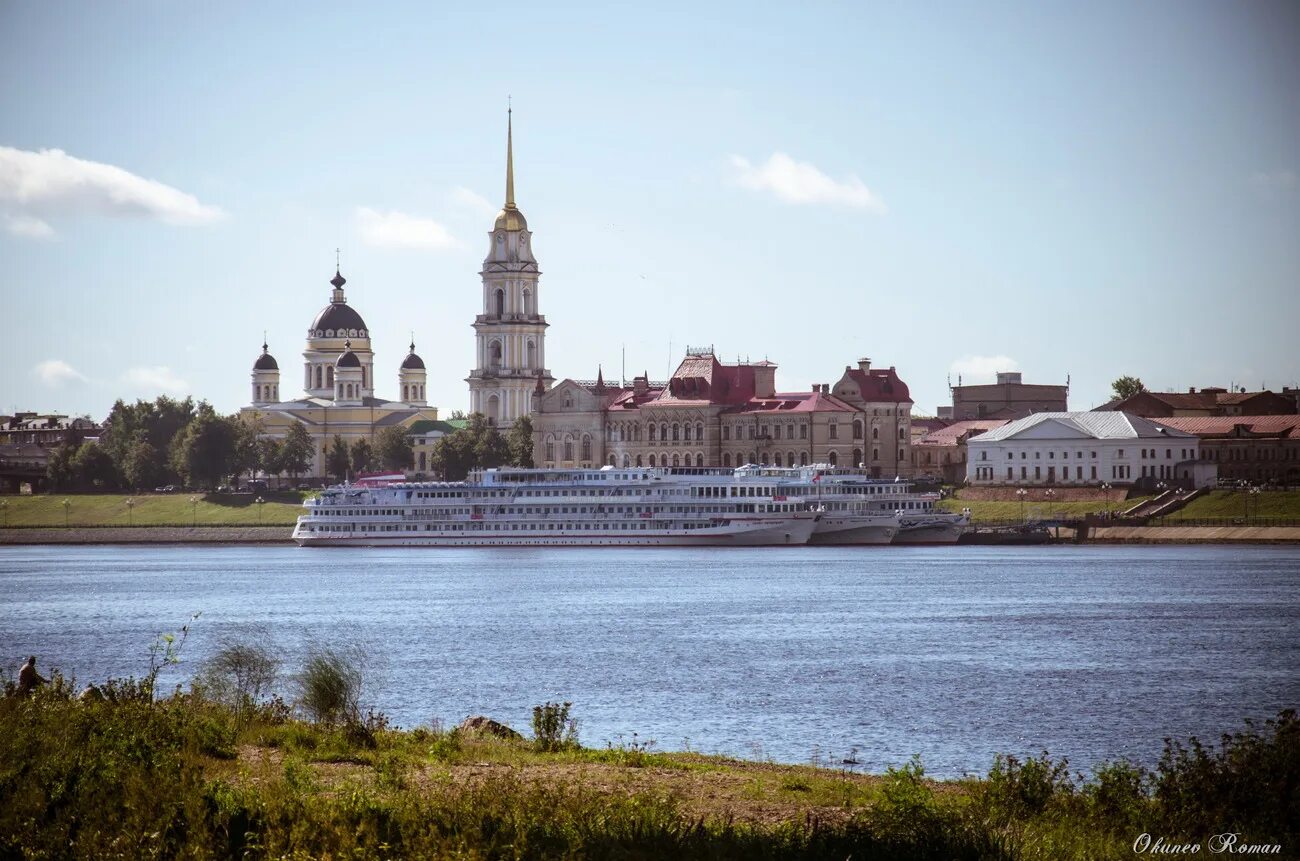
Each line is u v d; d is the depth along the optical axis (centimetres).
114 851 4950
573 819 5269
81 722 6278
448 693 11475
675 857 5031
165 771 5594
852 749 9244
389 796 5603
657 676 12288
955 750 9256
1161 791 5800
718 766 6950
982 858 5178
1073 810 5719
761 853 5116
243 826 5156
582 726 10056
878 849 5194
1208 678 12225
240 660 8425
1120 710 10731
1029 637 14875
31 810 5241
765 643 14475
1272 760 5706
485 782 5794
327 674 8006
